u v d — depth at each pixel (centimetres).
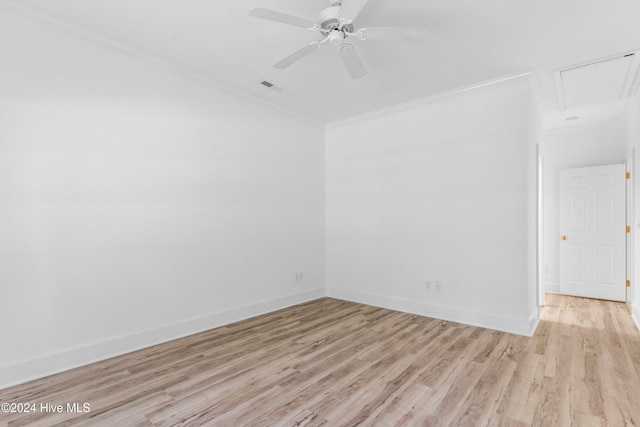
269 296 393
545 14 224
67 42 243
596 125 458
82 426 174
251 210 374
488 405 193
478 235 339
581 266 462
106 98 263
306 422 177
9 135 219
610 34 247
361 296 435
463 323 345
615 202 437
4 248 216
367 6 218
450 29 244
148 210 288
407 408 190
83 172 251
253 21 236
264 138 390
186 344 289
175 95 307
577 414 183
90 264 253
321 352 271
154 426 174
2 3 214
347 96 377
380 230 418
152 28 246
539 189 387
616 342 290
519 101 316
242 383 220
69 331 242
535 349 274
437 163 369
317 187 465
